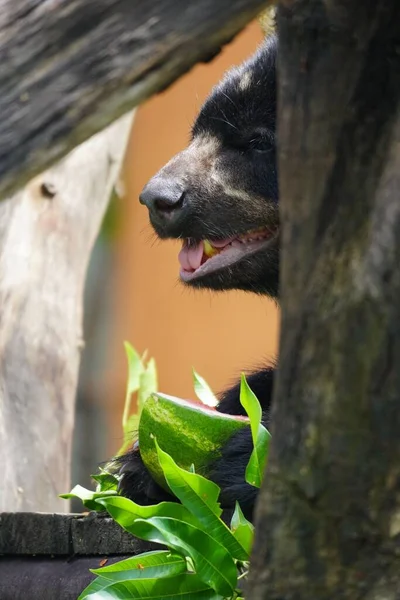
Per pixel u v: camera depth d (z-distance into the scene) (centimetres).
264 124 845
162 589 511
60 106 331
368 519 358
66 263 1065
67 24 328
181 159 858
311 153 355
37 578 625
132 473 677
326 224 353
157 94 354
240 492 615
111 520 616
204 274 852
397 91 344
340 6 345
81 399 2698
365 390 344
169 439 608
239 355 2581
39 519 636
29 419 973
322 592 374
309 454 357
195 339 2616
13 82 331
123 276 2670
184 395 2603
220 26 328
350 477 354
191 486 501
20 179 338
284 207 365
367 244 341
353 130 348
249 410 509
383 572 367
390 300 337
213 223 841
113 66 329
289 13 355
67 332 1039
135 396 2627
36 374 992
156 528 513
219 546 502
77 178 1112
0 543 648
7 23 331
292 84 359
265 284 857
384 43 345
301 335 357
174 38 327
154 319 2656
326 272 351
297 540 370
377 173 344
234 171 845
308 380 355
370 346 341
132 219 2639
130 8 327
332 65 351
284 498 369
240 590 502
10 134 332
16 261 1015
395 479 351
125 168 2578
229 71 911
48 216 1067
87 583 601
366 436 348
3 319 984
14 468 943
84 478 2689
